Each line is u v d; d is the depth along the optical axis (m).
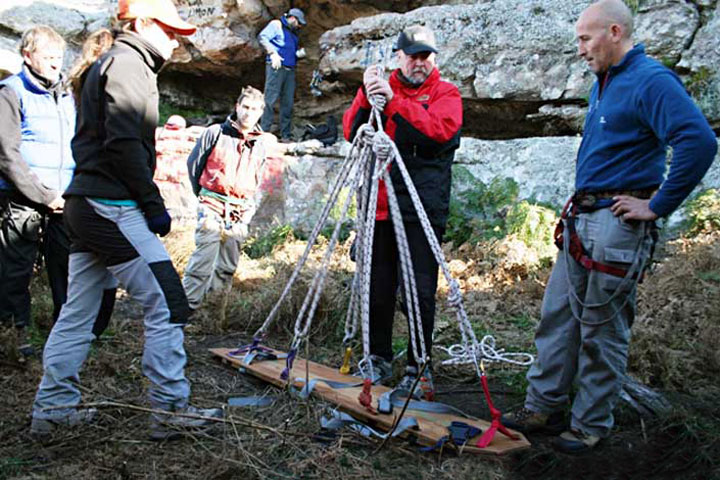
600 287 3.00
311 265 5.78
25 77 4.01
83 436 3.07
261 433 3.16
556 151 7.45
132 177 2.83
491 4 8.56
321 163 8.38
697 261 5.45
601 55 2.99
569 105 8.02
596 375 3.09
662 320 4.66
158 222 2.94
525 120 8.73
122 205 2.90
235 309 5.20
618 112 2.94
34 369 3.84
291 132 10.34
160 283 2.95
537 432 3.34
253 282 5.98
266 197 8.41
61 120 4.12
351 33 9.60
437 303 5.68
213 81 11.98
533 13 8.24
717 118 6.94
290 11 9.54
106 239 2.90
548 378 3.31
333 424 3.21
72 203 2.92
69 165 4.16
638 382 3.81
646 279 5.39
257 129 4.92
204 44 10.55
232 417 3.19
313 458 2.93
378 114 3.37
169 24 2.96
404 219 3.65
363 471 2.85
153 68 3.00
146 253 2.94
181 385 3.07
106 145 2.79
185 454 2.93
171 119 8.45
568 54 7.94
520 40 8.21
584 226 3.09
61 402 3.10
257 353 4.12
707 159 2.72
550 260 6.32
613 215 2.98
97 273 3.15
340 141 9.06
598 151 3.04
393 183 3.66
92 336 3.20
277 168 8.45
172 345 3.02
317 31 10.86
